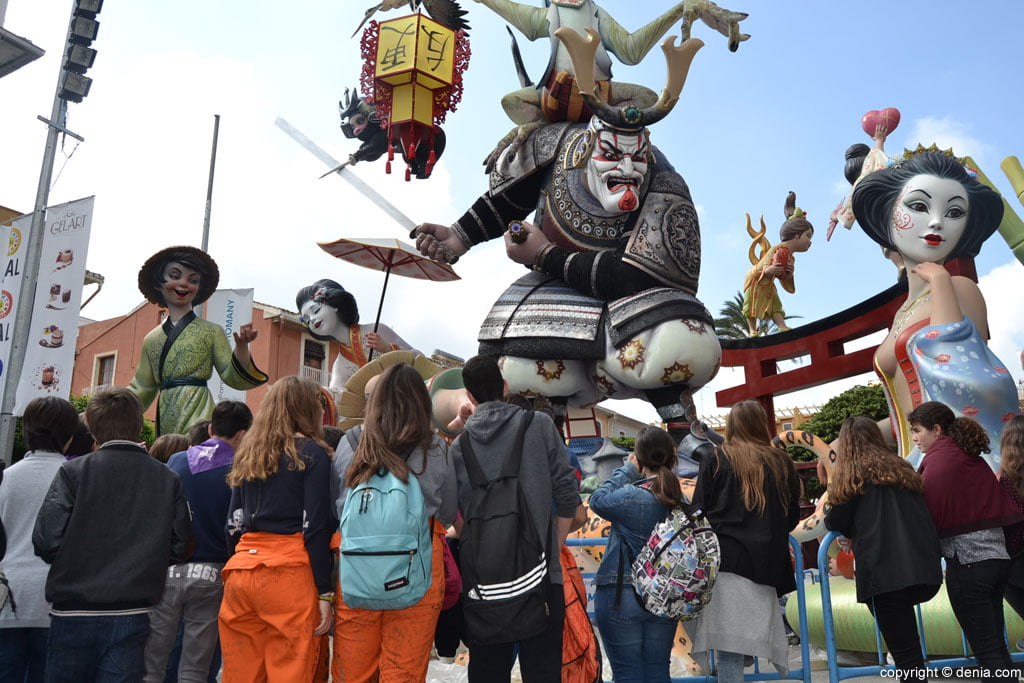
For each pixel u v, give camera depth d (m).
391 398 3.54
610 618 4.21
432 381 7.59
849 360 9.99
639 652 4.15
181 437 5.19
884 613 4.21
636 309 7.34
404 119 7.69
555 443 3.79
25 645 3.79
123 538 3.42
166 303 9.90
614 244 7.78
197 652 4.12
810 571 6.41
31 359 11.67
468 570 3.47
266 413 3.66
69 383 11.54
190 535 3.63
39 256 12.07
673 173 7.91
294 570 3.48
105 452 3.55
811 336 10.49
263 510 3.52
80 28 12.57
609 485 4.29
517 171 8.15
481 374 3.95
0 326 11.94
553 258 7.71
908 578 4.03
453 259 8.41
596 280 7.53
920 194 7.94
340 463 3.57
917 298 7.93
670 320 7.28
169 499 3.57
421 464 3.49
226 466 4.23
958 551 4.33
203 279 9.91
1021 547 4.44
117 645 3.34
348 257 9.41
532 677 3.55
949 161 8.06
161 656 4.12
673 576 3.90
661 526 4.03
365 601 3.24
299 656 3.40
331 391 11.07
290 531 3.52
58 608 3.34
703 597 3.91
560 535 3.89
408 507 3.33
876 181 8.23
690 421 7.52
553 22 8.15
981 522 4.30
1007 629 5.92
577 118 8.16
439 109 7.90
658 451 4.20
